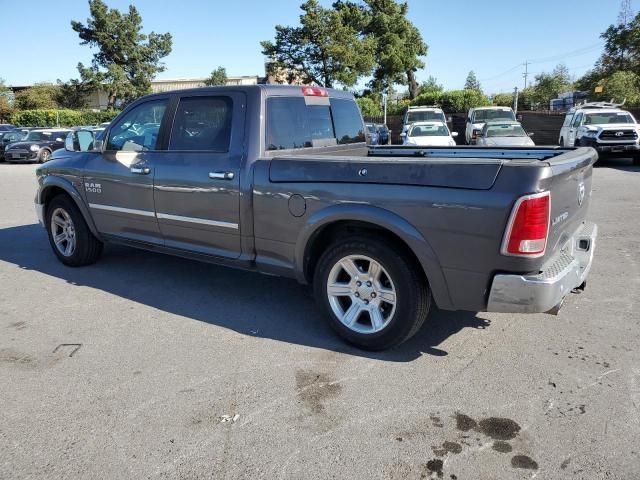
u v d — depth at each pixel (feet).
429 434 9.39
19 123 146.10
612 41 137.80
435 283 11.27
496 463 8.62
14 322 14.66
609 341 12.94
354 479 8.30
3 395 10.84
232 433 9.48
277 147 14.34
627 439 9.14
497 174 10.28
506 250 10.27
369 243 11.94
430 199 10.93
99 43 169.58
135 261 20.56
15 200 37.52
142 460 8.79
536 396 10.55
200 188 14.71
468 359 12.16
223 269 19.40
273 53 124.06
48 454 8.96
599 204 31.63
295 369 11.80
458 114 112.06
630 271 18.35
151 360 12.30
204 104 14.88
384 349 12.46
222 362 12.16
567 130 64.03
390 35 136.56
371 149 18.58
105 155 17.29
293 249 13.33
